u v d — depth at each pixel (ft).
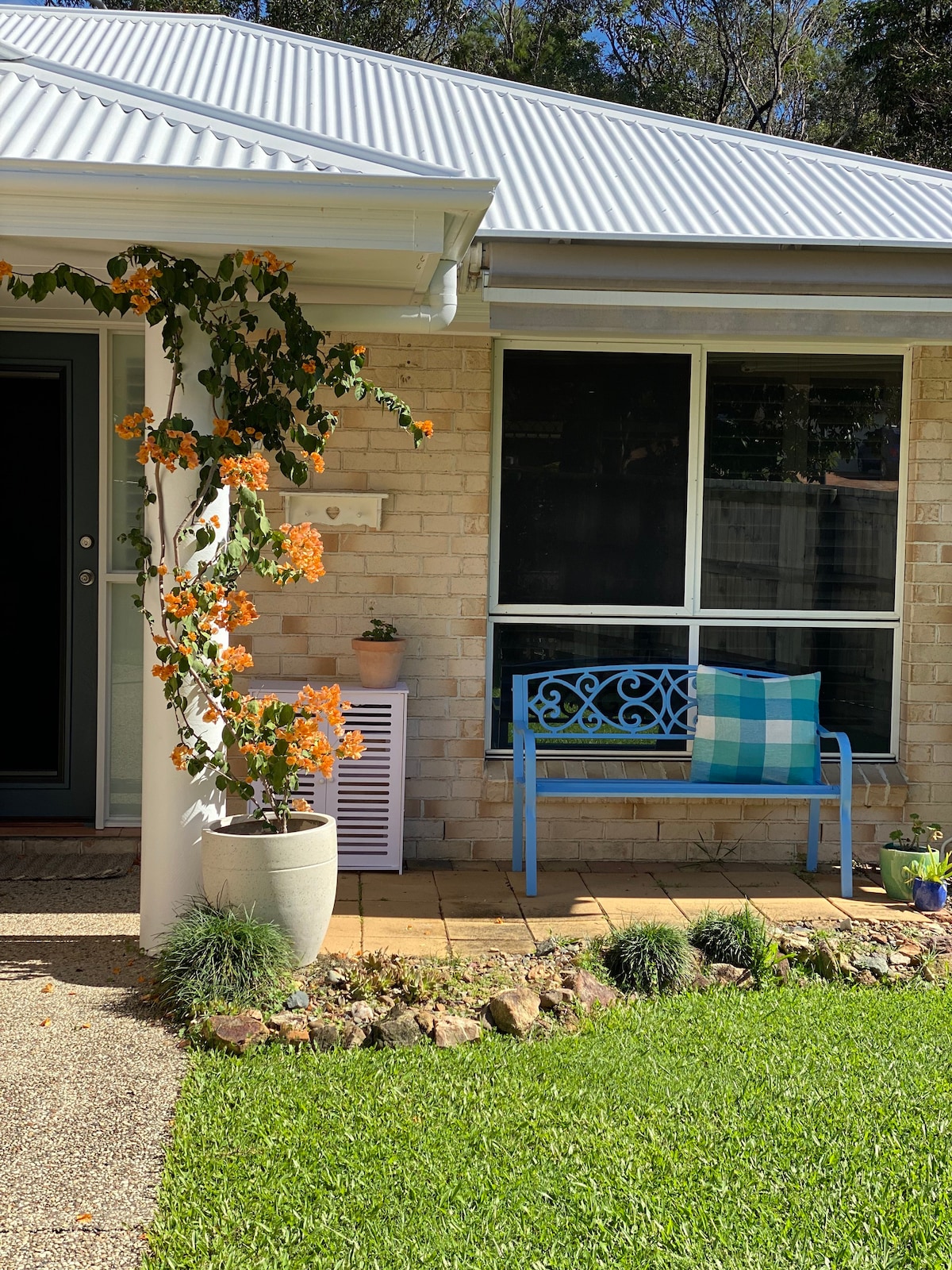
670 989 15.98
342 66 28.40
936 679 22.72
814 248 18.11
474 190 14.26
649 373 22.58
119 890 20.07
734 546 22.91
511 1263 9.89
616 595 22.79
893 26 70.38
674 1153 11.70
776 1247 10.23
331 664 22.09
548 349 22.43
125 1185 11.01
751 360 22.72
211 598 15.39
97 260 16.75
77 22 28.73
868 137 80.64
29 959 16.66
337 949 16.93
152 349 16.15
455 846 22.27
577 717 22.39
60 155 14.03
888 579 23.06
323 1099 12.59
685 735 21.98
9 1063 13.30
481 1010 14.87
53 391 25.32
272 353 16.12
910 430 22.66
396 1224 10.41
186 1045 13.80
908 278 18.31
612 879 21.17
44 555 25.77
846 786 20.38
